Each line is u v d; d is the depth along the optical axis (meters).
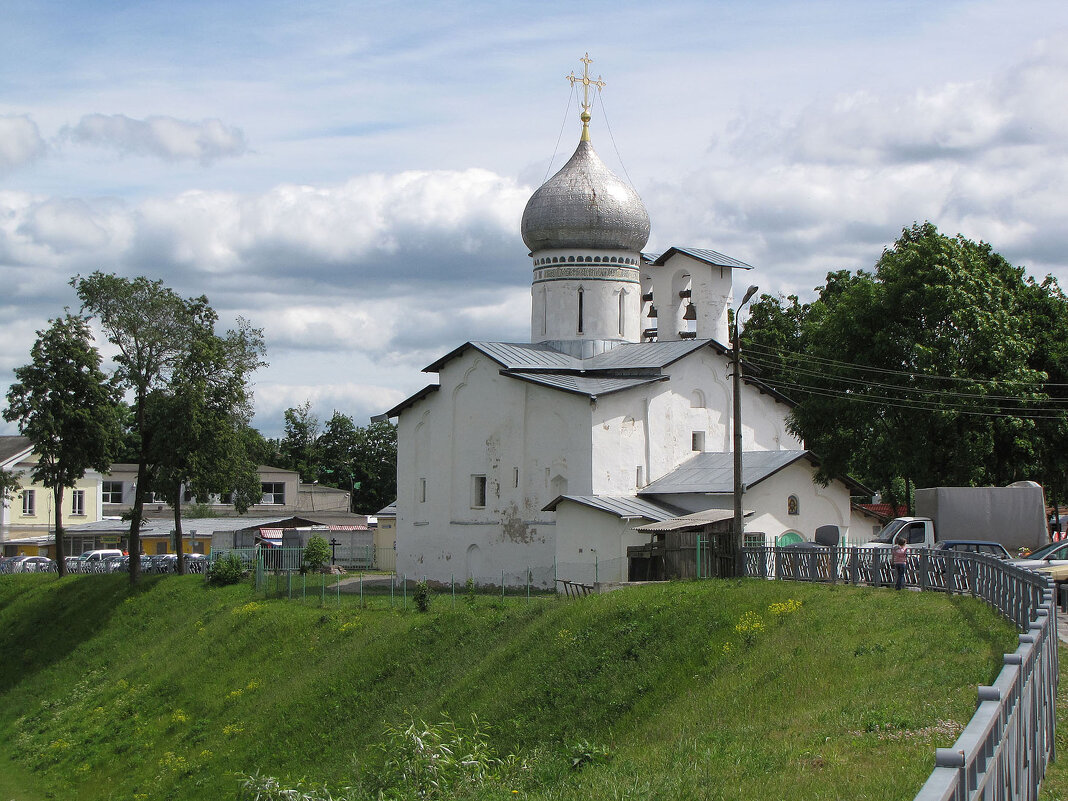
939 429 51.44
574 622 36.00
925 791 8.90
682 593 35.62
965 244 56.91
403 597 49.16
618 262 57.62
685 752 19.47
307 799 28.05
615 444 51.84
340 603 49.00
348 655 42.34
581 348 56.91
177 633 53.12
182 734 42.41
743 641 29.78
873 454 53.12
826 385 54.66
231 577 57.66
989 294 52.41
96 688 51.34
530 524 53.44
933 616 26.69
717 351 56.38
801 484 50.28
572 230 56.88
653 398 53.41
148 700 46.97
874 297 53.09
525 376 52.94
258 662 45.91
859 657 24.45
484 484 55.84
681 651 30.95
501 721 32.12
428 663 39.78
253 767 37.78
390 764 26.48
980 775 10.13
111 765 42.38
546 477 52.94
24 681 56.09
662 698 28.91
